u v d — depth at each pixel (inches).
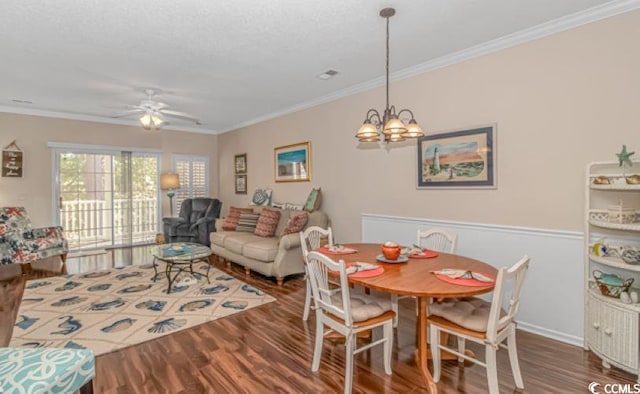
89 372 62.3
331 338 105.6
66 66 137.6
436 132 135.3
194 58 130.1
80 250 237.6
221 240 198.7
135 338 105.1
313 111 194.9
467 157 125.8
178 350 98.1
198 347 100.0
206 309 129.2
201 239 228.8
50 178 223.6
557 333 105.1
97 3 90.5
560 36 102.9
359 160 168.2
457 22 102.9
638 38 89.8
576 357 93.9
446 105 132.0
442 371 87.4
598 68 96.1
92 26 103.7
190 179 288.0
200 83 161.8
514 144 113.7
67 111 220.7
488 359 71.7
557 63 103.7
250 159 255.6
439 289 69.7
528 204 111.0
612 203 96.0
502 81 116.0
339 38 113.7
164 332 109.4
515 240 114.1
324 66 140.0
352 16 98.7
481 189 122.6
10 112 208.5
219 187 302.5
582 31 98.7
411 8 94.5
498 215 118.4
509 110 114.6
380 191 158.7
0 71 143.1
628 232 93.8
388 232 154.7
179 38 112.6
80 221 238.2
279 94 181.6
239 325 115.3
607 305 86.8
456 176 129.3
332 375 85.7
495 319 70.3
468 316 77.9
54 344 101.0
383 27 105.8
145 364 90.6
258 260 167.2
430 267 87.4
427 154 138.7
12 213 189.3
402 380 83.7
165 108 210.4
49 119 222.1
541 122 107.3
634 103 90.7
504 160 116.3
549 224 106.6
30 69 141.2
